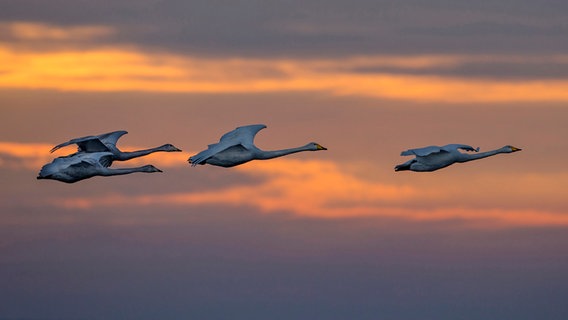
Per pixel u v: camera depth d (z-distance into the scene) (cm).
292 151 6944
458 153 7100
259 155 6912
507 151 7269
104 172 6875
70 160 6831
